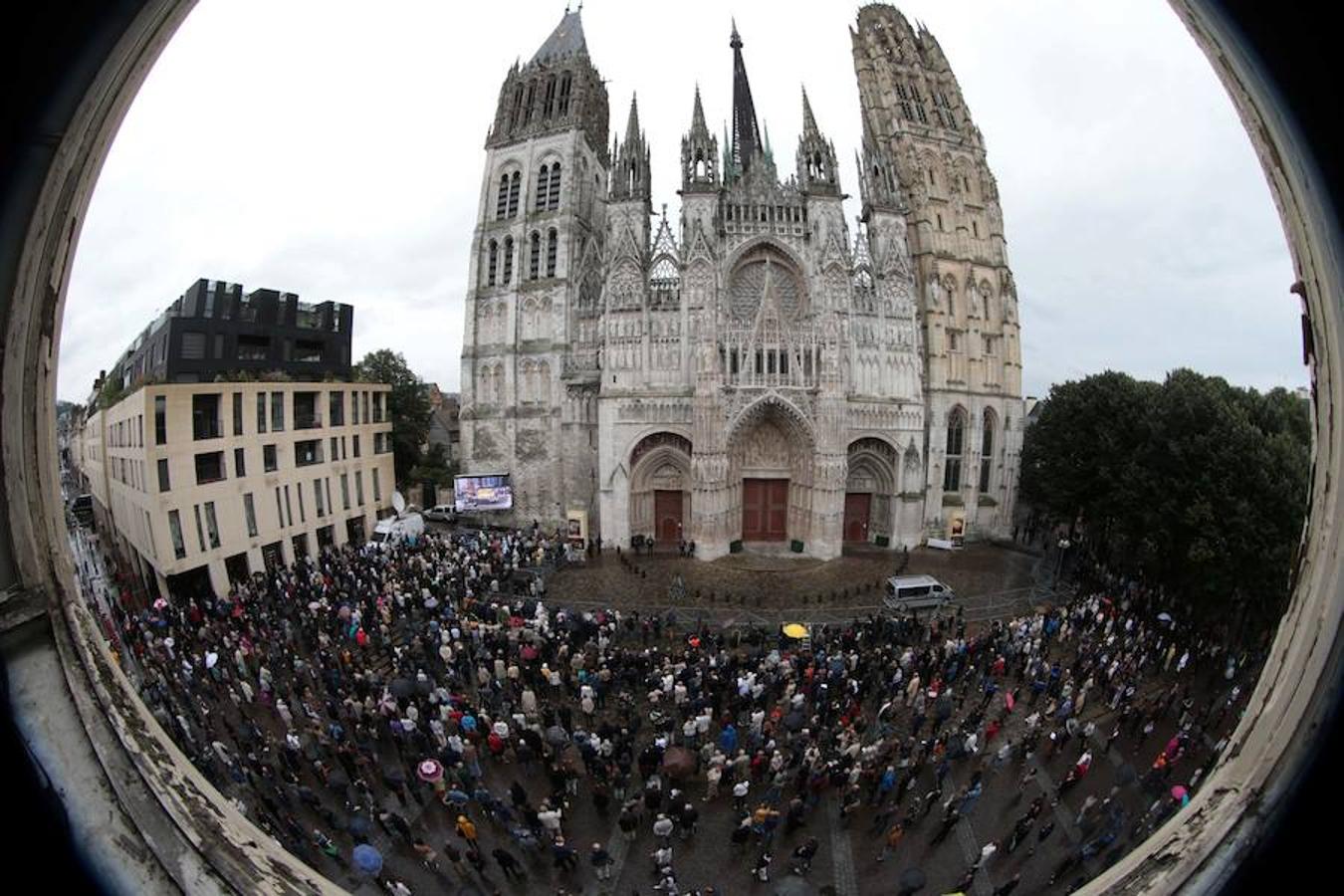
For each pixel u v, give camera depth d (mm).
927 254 68000
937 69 75125
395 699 26031
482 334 72625
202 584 43688
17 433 4207
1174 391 44531
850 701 27766
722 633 38594
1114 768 24828
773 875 19688
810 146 62281
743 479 62250
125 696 4934
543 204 71812
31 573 4277
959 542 63688
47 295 4219
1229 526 36188
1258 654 31922
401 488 79812
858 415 61719
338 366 63969
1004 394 70312
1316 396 4719
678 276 61688
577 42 76312
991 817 22328
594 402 67125
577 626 34781
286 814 20156
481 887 18938
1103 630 36594
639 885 19297
